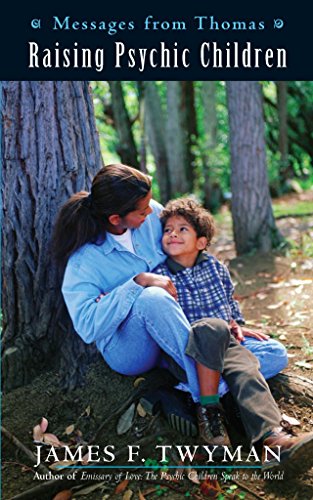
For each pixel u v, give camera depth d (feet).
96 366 10.08
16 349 10.30
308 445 7.50
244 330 9.93
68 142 10.08
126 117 33.55
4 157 9.98
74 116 10.17
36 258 10.23
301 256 17.88
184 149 36.63
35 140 9.95
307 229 22.12
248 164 18.90
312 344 11.40
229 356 8.91
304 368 10.43
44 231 10.12
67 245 9.24
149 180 8.95
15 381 10.33
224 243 23.48
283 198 34.06
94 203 8.89
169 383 9.30
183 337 8.55
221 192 35.73
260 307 13.92
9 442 9.04
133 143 34.19
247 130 18.74
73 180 10.21
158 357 9.45
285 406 9.37
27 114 9.87
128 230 9.49
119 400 9.50
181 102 36.19
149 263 9.66
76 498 8.06
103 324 8.67
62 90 9.97
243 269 17.40
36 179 10.03
